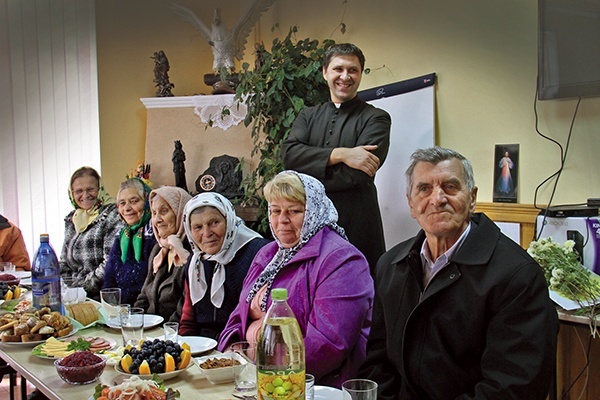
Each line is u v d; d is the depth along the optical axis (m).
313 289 2.06
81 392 1.76
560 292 2.18
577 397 2.63
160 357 1.83
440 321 1.67
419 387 1.72
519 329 1.55
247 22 4.43
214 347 2.13
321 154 2.87
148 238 3.09
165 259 2.85
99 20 4.70
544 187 2.75
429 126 3.25
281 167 3.74
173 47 4.82
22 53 4.57
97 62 4.70
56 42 4.61
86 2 4.62
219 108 4.45
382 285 1.86
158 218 2.85
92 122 4.69
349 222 2.92
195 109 4.51
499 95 2.93
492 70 2.95
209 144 4.46
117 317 2.38
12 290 2.89
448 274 1.66
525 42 2.81
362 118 2.94
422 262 1.78
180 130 4.54
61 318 2.31
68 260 3.67
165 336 2.02
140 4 4.77
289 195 2.12
